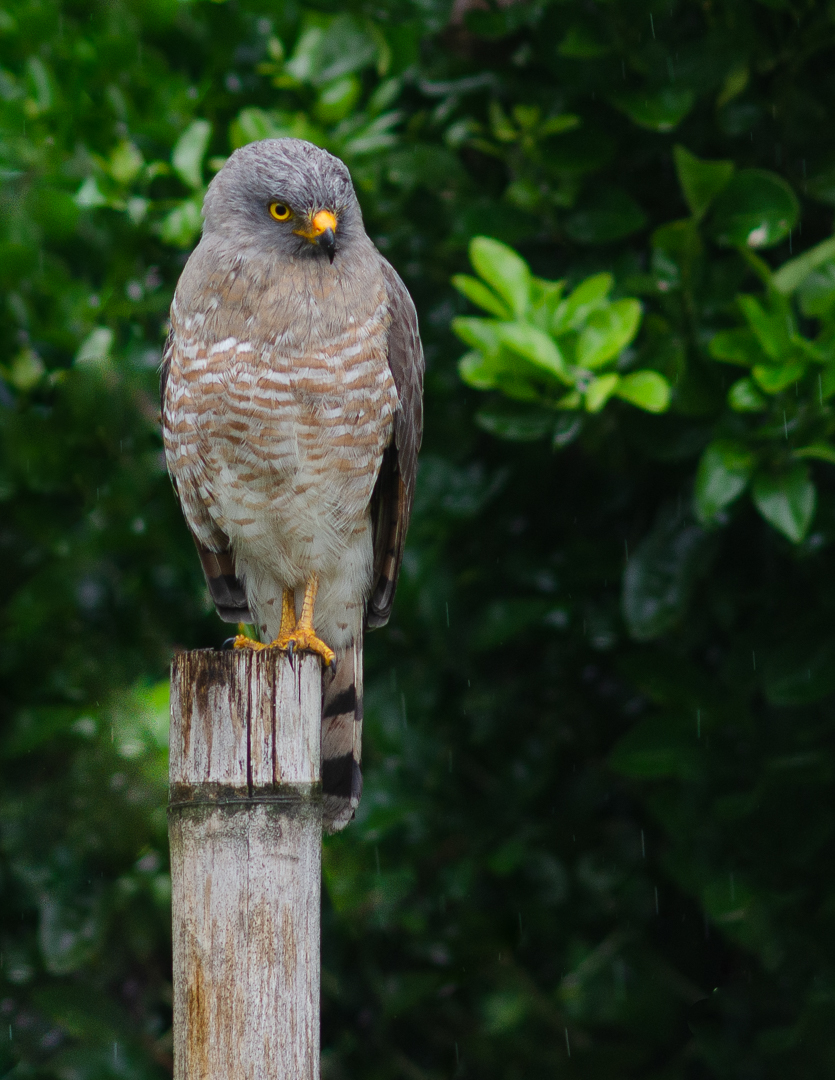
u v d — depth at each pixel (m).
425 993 8.30
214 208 6.44
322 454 6.36
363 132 8.17
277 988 4.36
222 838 4.41
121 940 8.75
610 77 7.83
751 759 7.88
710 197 7.22
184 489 6.71
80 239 8.06
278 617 7.12
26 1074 8.57
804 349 6.77
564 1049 8.26
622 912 8.36
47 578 8.26
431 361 8.27
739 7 7.64
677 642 8.09
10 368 8.34
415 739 8.26
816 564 7.74
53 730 8.30
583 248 8.21
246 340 6.21
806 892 7.87
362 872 8.15
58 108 7.98
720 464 6.94
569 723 8.48
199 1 7.95
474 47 8.87
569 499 8.48
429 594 8.05
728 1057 8.00
